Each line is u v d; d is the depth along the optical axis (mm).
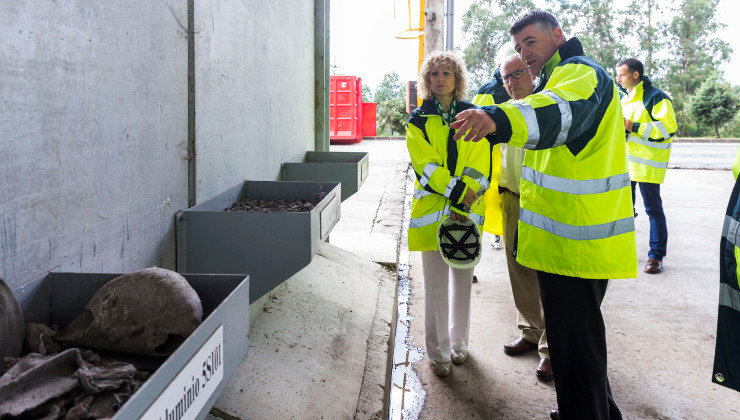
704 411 2686
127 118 1726
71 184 1446
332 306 3326
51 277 1266
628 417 2619
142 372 1015
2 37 1191
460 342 3143
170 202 2037
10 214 1225
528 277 3162
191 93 2180
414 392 2836
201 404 1005
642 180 4902
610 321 3818
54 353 1098
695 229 6672
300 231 2002
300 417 2117
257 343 2504
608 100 1933
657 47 37406
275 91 3424
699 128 31875
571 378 2061
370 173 10648
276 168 3480
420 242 2879
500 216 3363
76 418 830
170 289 1120
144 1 1812
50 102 1356
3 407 812
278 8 3443
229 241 2045
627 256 2035
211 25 2346
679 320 3854
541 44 2109
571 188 2000
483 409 2686
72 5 1433
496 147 3256
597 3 36812
